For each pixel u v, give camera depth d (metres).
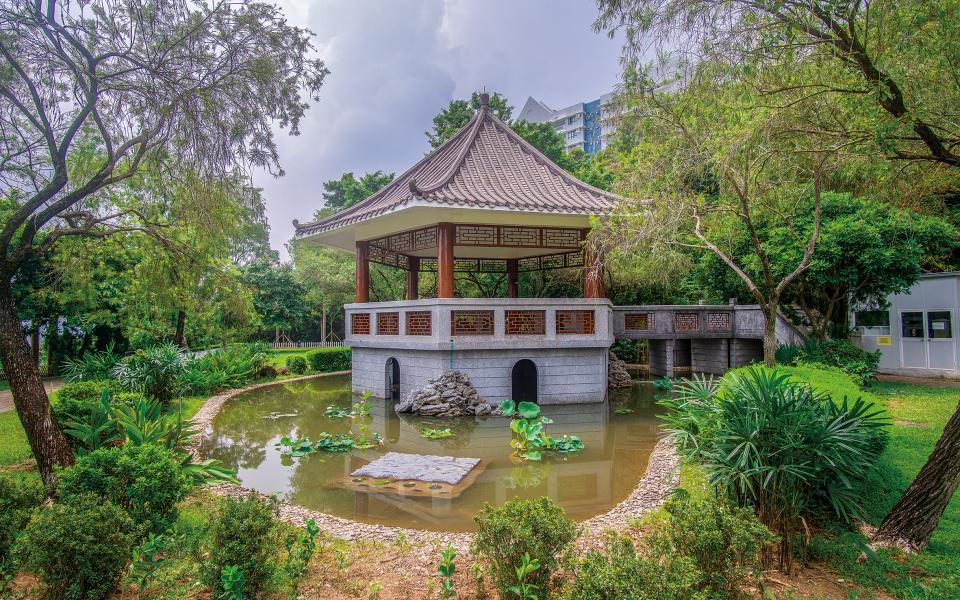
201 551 4.05
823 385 7.82
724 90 6.05
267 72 7.28
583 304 12.51
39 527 3.41
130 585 3.87
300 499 6.25
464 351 11.79
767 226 12.92
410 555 4.45
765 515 4.31
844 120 6.13
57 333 19.42
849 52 4.84
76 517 3.46
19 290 16.39
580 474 7.30
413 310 12.40
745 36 5.36
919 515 4.39
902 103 4.97
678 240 10.28
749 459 4.37
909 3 4.88
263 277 30.47
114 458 4.25
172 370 12.23
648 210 8.73
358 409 11.88
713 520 3.36
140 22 6.80
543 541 3.43
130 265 14.81
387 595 3.76
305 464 7.81
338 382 18.12
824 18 4.85
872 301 15.17
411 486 6.71
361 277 15.05
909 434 7.81
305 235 14.55
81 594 3.50
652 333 16.73
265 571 3.58
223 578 3.28
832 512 5.00
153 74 6.88
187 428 9.93
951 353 14.84
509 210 11.32
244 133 7.43
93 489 4.09
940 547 4.38
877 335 16.48
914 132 5.52
